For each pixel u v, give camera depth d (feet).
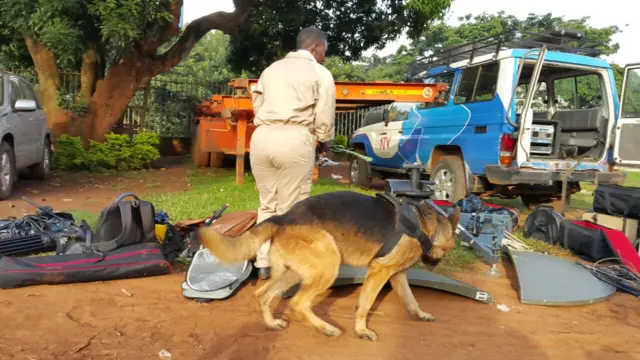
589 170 25.17
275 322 11.87
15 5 32.04
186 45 44.98
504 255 19.04
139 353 10.31
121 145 40.63
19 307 12.21
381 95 28.71
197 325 11.89
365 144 37.78
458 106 27.76
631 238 19.88
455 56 29.68
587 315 13.93
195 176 37.78
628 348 11.80
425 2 41.91
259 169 14.37
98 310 12.39
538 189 26.35
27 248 15.74
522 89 28.86
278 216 11.89
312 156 14.15
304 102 13.65
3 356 9.81
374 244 11.50
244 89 29.58
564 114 28.25
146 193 29.32
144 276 14.83
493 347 11.52
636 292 15.69
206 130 35.04
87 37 35.06
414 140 31.50
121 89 43.93
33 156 30.14
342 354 10.81
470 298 14.65
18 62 48.34
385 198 12.21
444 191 28.48
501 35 25.17
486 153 25.22
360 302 11.73
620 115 23.16
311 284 11.41
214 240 10.48
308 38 14.38
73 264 14.01
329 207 11.61
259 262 14.80
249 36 50.34
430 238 12.26
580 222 20.11
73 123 43.01
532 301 14.47
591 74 26.45
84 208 24.23
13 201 25.46
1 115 25.34
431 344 11.53
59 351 10.19
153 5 31.37
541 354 11.27
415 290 15.25
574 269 16.67
